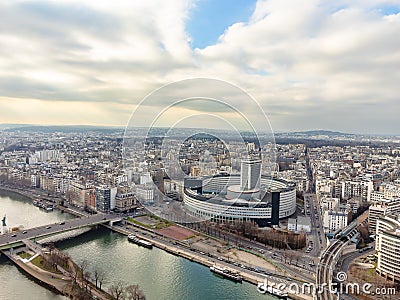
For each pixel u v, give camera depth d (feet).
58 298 510.99
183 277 583.99
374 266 638.12
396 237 564.30
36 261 629.10
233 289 543.39
